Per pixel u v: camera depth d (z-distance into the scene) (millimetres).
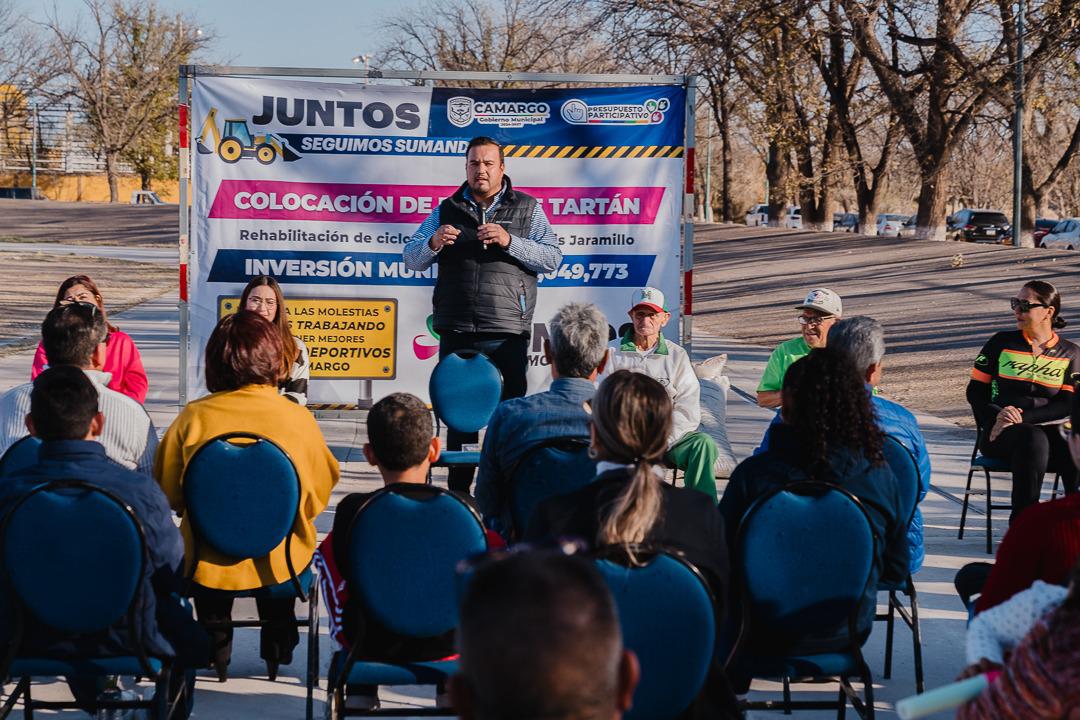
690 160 7953
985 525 6703
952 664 4578
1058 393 6090
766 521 3229
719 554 2918
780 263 28000
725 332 19250
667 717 2781
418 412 3428
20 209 54719
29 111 70000
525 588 1386
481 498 4090
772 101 30844
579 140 7922
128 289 25969
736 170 65125
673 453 5496
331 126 7855
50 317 4137
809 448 3369
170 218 53031
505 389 6715
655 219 7996
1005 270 21719
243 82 7746
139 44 68812
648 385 2900
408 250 6684
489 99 7898
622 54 28375
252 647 4711
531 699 1344
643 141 7949
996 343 6242
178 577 3428
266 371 4062
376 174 7918
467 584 1447
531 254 6520
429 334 8109
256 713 4000
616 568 2697
